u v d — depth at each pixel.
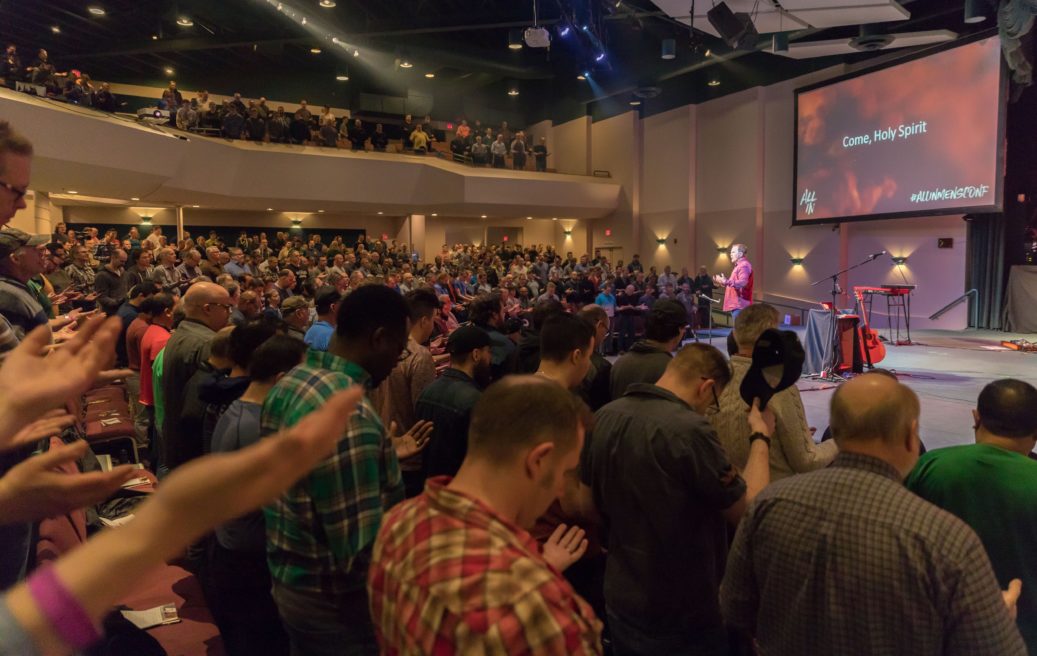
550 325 2.35
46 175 10.98
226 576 2.01
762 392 1.96
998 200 11.74
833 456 2.27
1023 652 1.16
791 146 17.05
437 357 4.23
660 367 2.79
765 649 1.36
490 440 0.99
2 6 12.84
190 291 3.21
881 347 8.48
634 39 17.73
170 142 12.93
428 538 0.88
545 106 23.77
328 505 1.43
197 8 13.62
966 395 7.13
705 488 1.75
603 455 1.89
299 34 14.83
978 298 13.81
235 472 0.40
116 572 0.37
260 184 16.03
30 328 1.75
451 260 17.30
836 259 16.16
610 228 22.23
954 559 1.16
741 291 8.91
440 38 17.47
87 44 15.47
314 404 1.50
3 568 1.08
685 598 1.80
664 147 20.48
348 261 13.91
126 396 5.11
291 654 1.59
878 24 12.47
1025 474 1.56
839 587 1.24
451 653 0.79
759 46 14.00
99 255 11.17
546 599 0.80
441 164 18.91
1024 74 11.30
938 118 12.65
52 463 0.62
